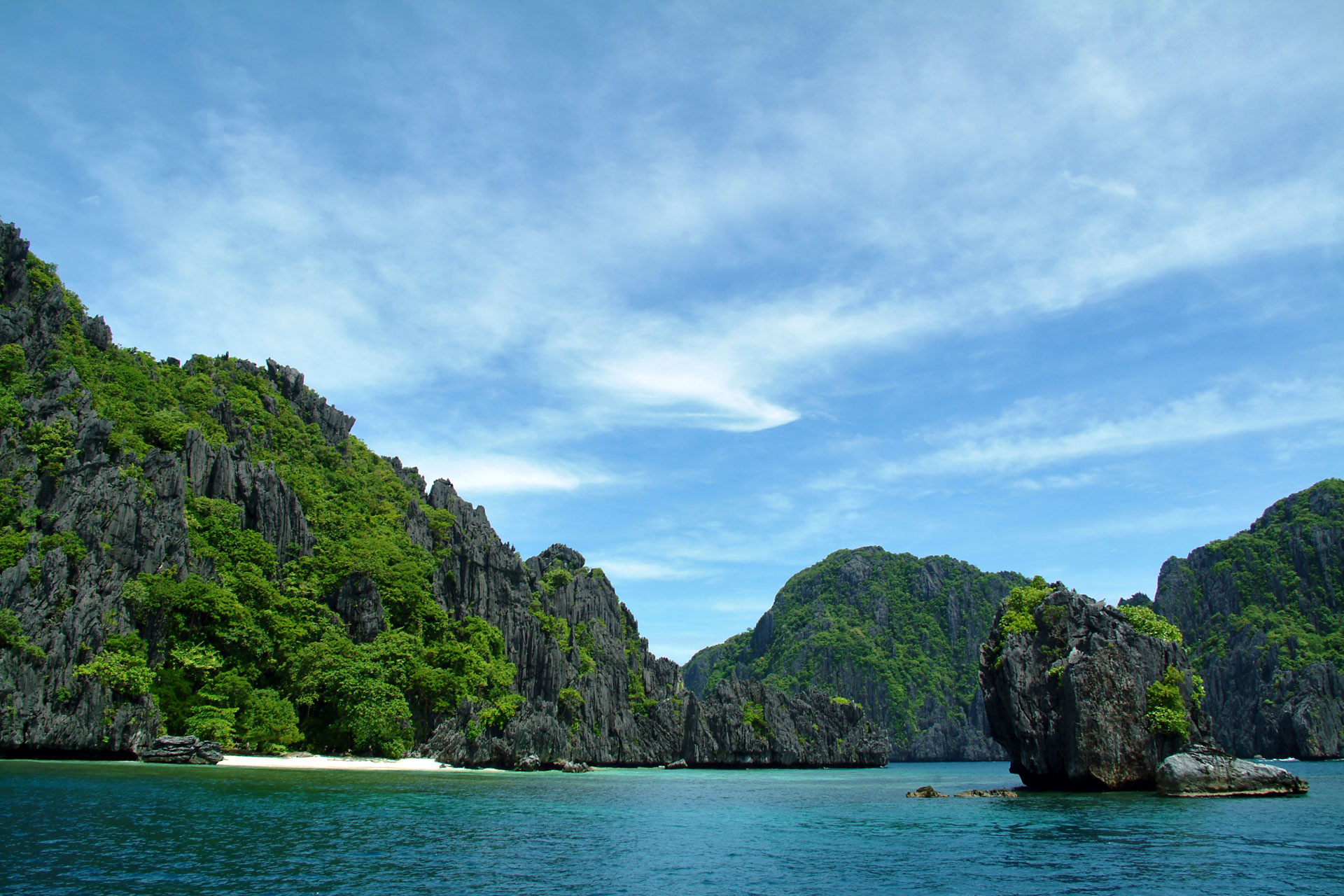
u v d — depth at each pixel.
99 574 108.25
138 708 103.12
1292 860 52.50
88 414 126.25
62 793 68.44
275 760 111.25
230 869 45.22
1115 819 71.62
